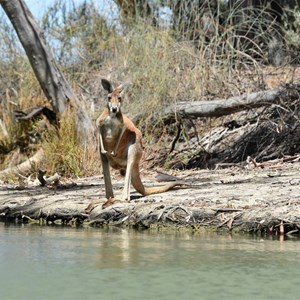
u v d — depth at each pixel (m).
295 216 12.20
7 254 8.48
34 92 30.70
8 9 27.12
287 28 33.53
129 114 27.28
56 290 5.98
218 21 29.58
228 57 28.09
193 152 26.50
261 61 29.72
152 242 10.23
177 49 28.52
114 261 7.90
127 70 29.02
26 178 24.72
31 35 27.22
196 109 26.39
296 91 25.72
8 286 6.15
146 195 16.42
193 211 13.06
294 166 23.06
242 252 9.06
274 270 7.39
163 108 27.00
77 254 8.54
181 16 30.33
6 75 32.88
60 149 25.28
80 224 14.15
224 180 19.61
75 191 18.45
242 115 28.58
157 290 6.03
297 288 6.27
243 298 5.74
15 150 27.53
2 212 15.69
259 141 26.88
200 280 6.62
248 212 12.65
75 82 31.05
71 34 32.88
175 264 7.73
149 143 26.92
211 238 11.14
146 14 31.34
